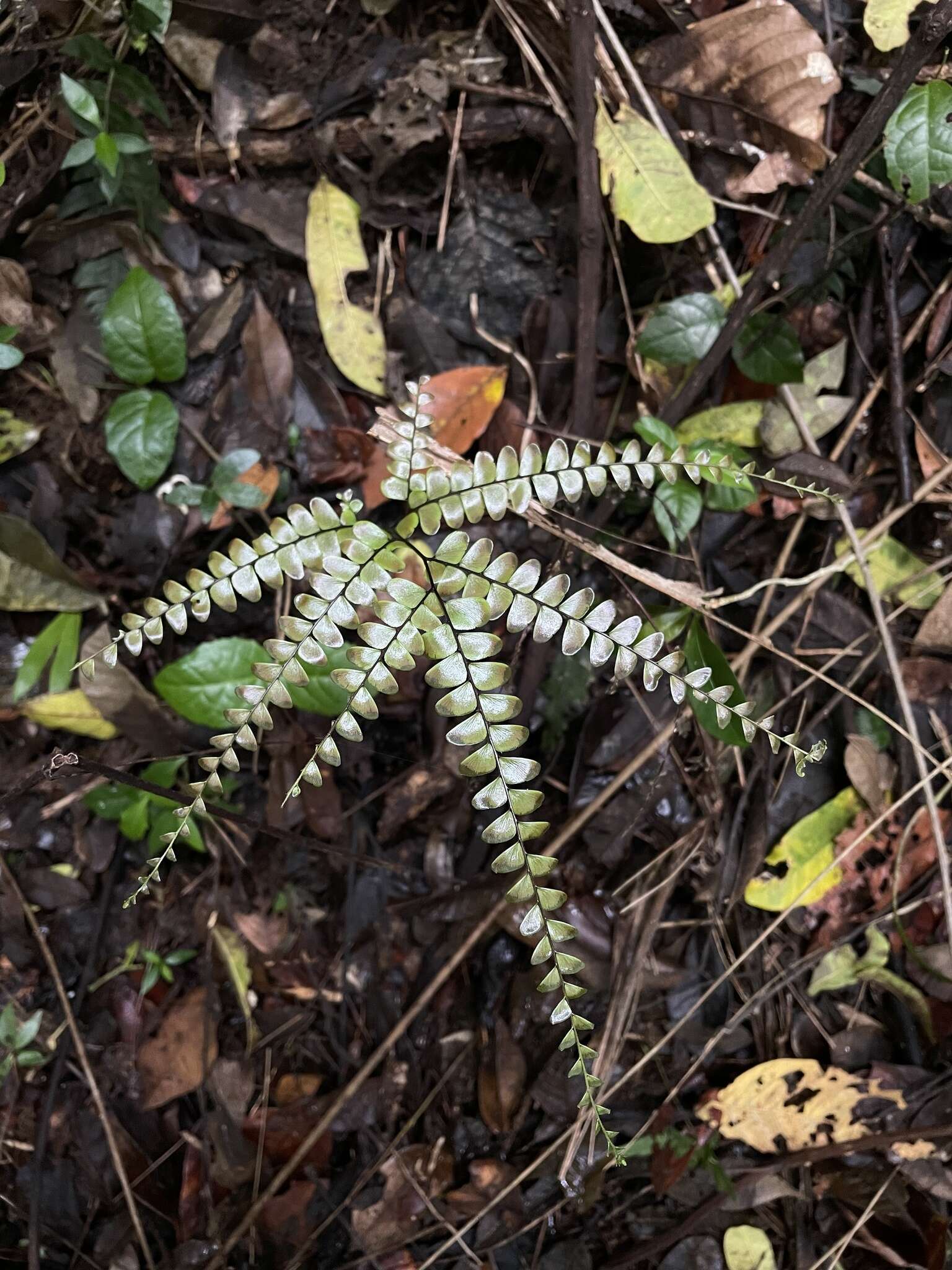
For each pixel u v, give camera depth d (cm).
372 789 39
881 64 34
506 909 38
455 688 24
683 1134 37
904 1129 36
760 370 35
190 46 35
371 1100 38
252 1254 36
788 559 38
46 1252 37
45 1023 38
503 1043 38
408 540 26
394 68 35
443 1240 37
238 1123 37
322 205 36
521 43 34
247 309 37
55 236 36
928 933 36
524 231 37
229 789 38
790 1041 37
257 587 26
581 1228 37
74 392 37
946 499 36
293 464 37
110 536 37
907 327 36
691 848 37
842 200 34
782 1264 36
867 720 37
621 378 37
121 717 37
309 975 39
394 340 37
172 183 36
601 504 35
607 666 37
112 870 39
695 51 33
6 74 34
